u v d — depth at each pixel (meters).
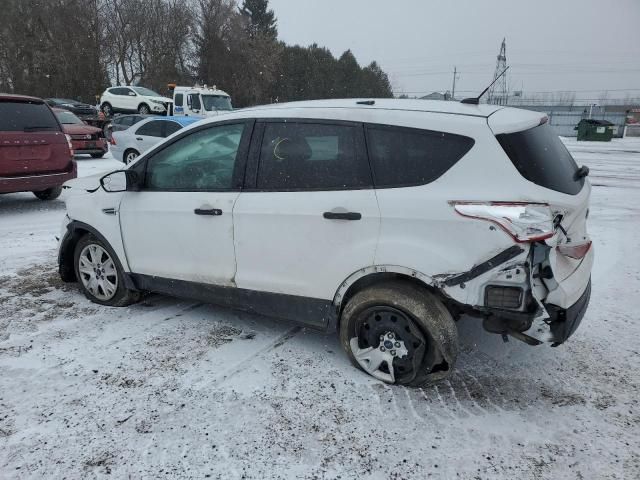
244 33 50.53
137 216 3.91
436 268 2.74
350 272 3.03
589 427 2.71
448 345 2.85
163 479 2.33
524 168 2.67
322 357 3.45
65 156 8.05
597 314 4.20
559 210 2.71
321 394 3.00
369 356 3.11
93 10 39.44
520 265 2.59
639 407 2.90
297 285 3.25
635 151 23.12
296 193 3.20
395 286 2.94
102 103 27.39
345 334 3.16
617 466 2.42
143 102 25.77
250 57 49.56
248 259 3.41
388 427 2.70
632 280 5.03
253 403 2.91
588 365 3.37
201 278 3.68
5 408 2.84
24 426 2.69
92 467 2.40
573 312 2.82
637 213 8.41
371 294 2.97
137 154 13.07
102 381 3.13
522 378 3.20
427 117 2.91
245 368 3.29
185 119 12.78
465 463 2.44
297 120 3.26
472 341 3.69
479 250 2.64
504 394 3.02
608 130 32.22
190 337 3.75
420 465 2.43
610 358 3.46
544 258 2.61
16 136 7.36
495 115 2.90
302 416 2.79
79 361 3.37
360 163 3.02
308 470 2.39
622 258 5.79
